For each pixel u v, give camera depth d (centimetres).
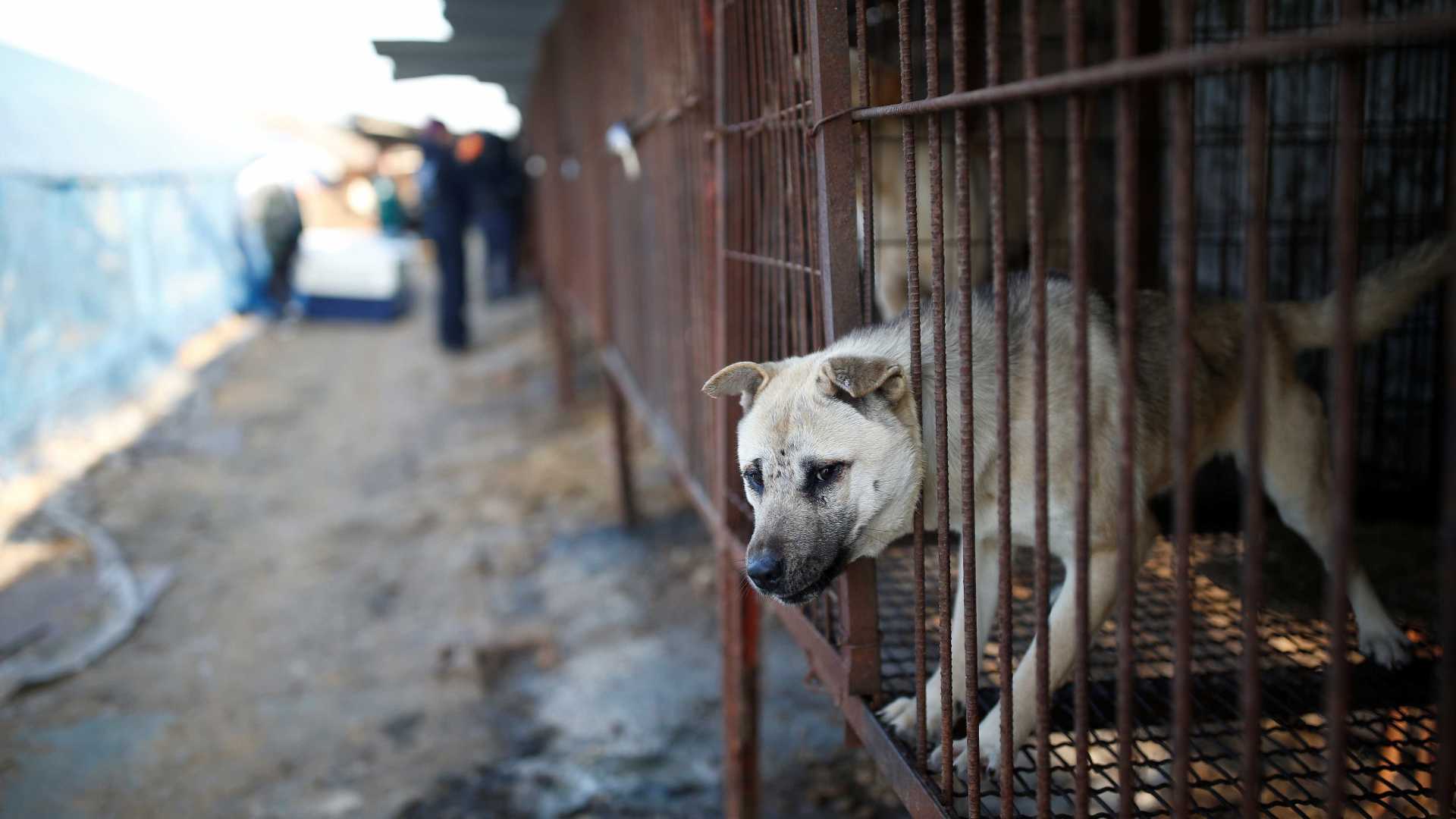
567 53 735
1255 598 109
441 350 1227
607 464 786
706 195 310
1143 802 244
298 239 1503
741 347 287
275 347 1279
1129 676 127
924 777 189
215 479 791
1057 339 202
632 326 538
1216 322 241
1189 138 106
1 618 541
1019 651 257
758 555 193
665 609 543
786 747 414
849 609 219
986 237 379
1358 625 242
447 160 1180
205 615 564
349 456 863
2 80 959
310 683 493
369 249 1502
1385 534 309
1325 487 252
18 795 403
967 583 163
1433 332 329
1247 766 113
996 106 137
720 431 297
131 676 497
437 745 438
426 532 682
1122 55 111
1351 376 94
